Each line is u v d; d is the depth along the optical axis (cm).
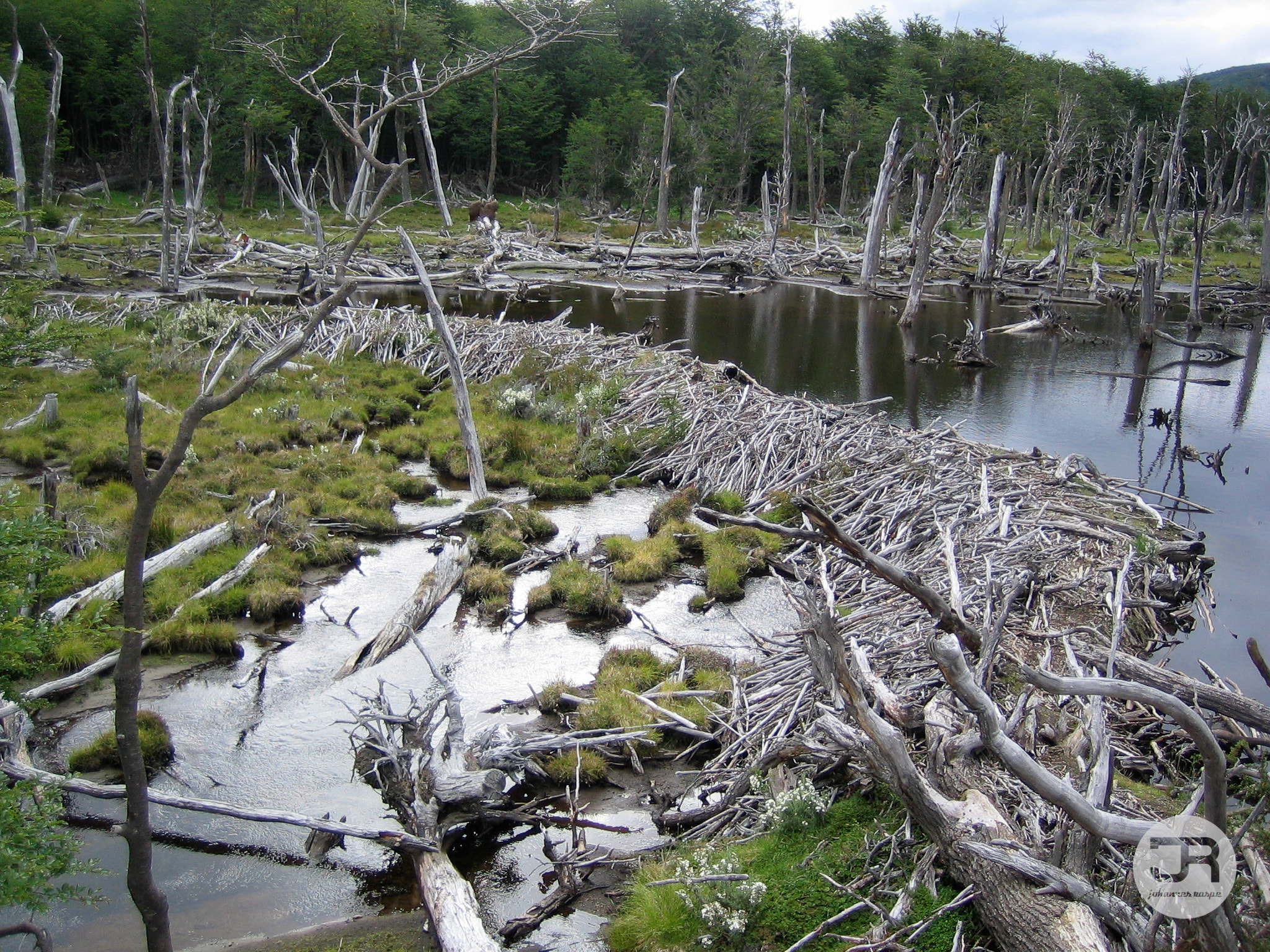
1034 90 6888
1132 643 1200
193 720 1137
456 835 952
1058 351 3541
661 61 9406
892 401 2692
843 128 7475
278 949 803
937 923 720
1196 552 1477
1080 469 1828
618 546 1598
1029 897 681
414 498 1853
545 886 885
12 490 855
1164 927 655
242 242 4659
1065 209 5569
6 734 1017
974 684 652
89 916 841
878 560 796
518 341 2734
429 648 1317
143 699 1176
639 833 944
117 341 2662
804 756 927
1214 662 1240
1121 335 3966
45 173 4556
